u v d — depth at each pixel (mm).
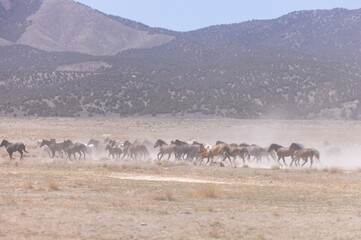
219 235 21609
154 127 153125
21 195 31594
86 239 21000
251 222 24109
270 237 21562
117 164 55344
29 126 153000
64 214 25219
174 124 167625
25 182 37781
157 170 49438
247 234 22156
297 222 24016
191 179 42688
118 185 37062
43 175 43125
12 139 106938
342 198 31141
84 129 144125
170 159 66938
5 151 77438
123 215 25203
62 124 162125
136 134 128125
